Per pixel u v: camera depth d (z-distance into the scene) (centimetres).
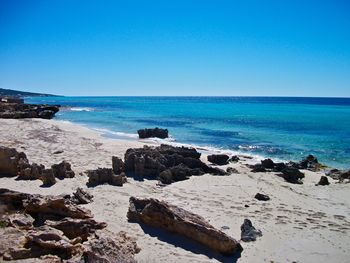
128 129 5272
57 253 1045
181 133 4891
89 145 3259
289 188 2153
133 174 2286
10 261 980
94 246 1019
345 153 3494
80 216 1295
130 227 1366
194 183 2156
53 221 1219
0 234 1119
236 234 1387
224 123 6462
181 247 1231
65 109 10594
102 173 2025
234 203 1795
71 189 1855
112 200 1689
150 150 2528
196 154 2581
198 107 13238
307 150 3634
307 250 1276
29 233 1102
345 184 2302
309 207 1800
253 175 2430
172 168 2261
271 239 1354
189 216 1334
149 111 10194
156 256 1145
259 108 12600
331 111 10631
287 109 11881
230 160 2939
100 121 6569
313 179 2455
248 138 4444
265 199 1881
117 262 995
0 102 7488
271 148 3722
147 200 1457
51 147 3050
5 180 1977
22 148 2900
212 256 1186
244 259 1187
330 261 1198
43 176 1941
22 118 5741
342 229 1488
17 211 1323
